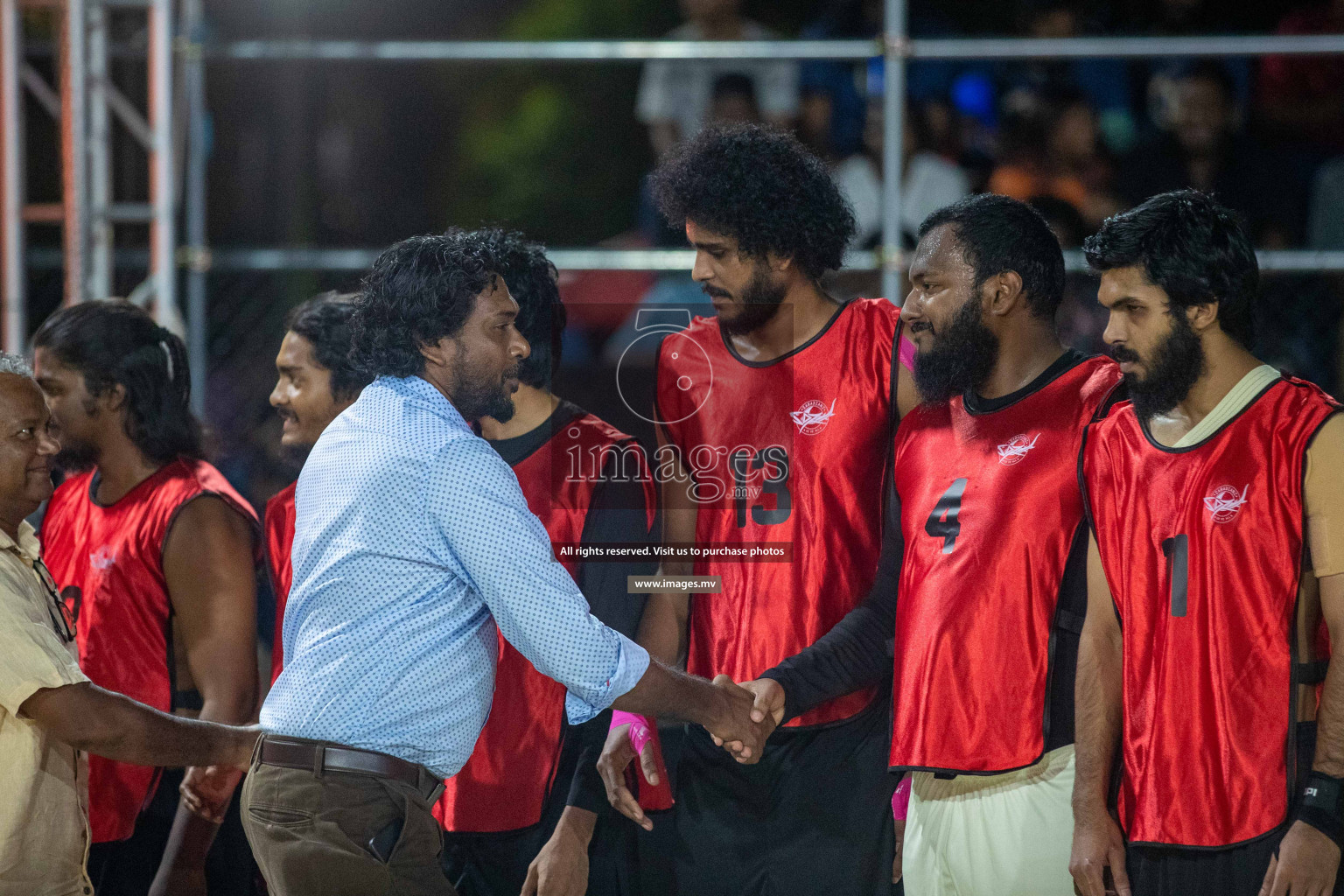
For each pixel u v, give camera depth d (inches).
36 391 271.3
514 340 266.2
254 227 732.0
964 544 278.5
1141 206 259.8
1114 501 265.4
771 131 306.7
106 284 485.7
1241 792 247.8
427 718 250.4
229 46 470.3
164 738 260.1
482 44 449.4
